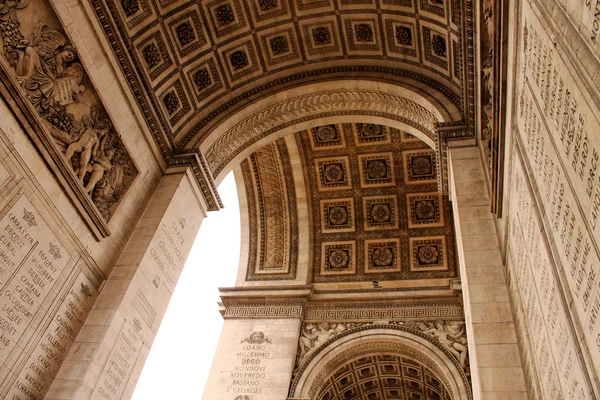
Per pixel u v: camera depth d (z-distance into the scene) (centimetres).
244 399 2373
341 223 3106
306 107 2353
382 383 2870
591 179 663
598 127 619
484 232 1505
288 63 2344
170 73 2009
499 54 1142
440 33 1942
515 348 1255
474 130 1744
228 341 2625
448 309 2597
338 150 3047
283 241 3078
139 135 1831
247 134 2306
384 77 2205
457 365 2359
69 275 1467
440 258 2912
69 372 1405
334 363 2572
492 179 1366
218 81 2241
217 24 2133
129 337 1606
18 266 1288
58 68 1466
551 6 735
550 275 911
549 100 812
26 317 1311
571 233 772
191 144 2066
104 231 1588
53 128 1434
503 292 1368
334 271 2967
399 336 2522
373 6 2109
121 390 1566
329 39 2278
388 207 3078
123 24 1728
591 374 721
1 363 1234
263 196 3161
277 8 2183
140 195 1822
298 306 2717
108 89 1666
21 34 1348
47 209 1380
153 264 1742
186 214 1981
